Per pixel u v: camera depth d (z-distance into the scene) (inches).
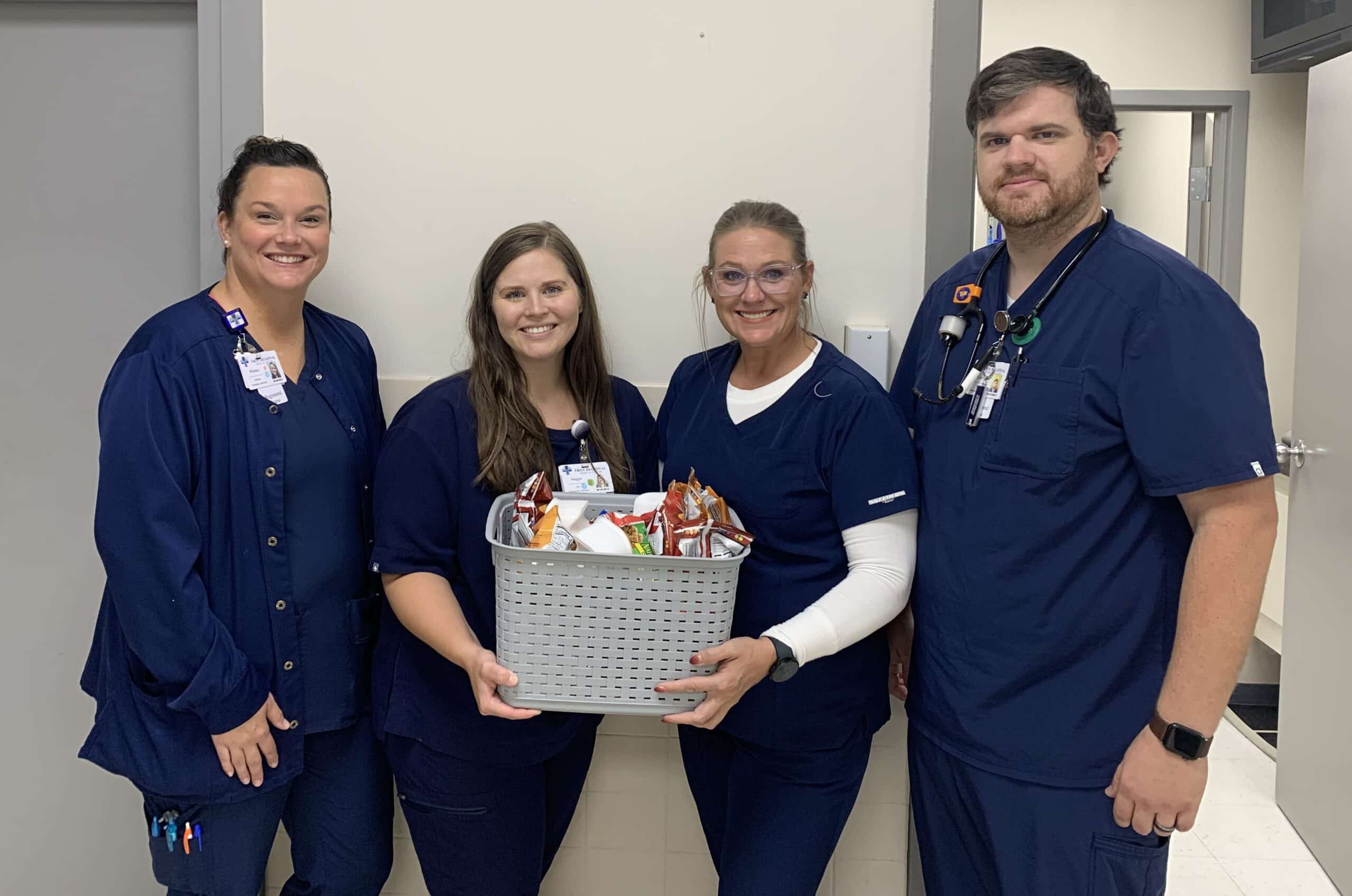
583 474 57.7
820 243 66.9
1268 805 106.0
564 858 71.4
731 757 59.8
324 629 56.7
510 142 66.9
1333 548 92.4
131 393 50.3
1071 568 48.0
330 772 59.4
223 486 53.4
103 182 71.6
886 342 66.4
